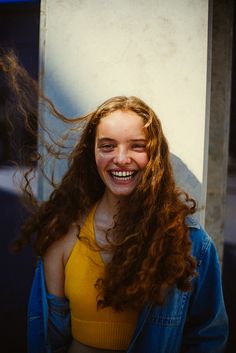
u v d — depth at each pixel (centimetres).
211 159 220
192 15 173
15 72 177
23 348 260
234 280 348
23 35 564
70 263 141
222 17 210
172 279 130
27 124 180
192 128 176
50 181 179
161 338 138
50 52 185
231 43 215
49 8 184
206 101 179
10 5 562
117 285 130
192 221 143
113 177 136
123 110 133
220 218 227
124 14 177
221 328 143
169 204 134
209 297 141
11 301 317
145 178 133
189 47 174
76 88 183
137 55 178
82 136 149
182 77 175
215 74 213
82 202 150
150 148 132
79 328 141
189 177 177
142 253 133
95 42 181
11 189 618
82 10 181
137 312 136
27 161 182
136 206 135
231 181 531
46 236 146
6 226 479
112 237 140
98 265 138
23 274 361
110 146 134
